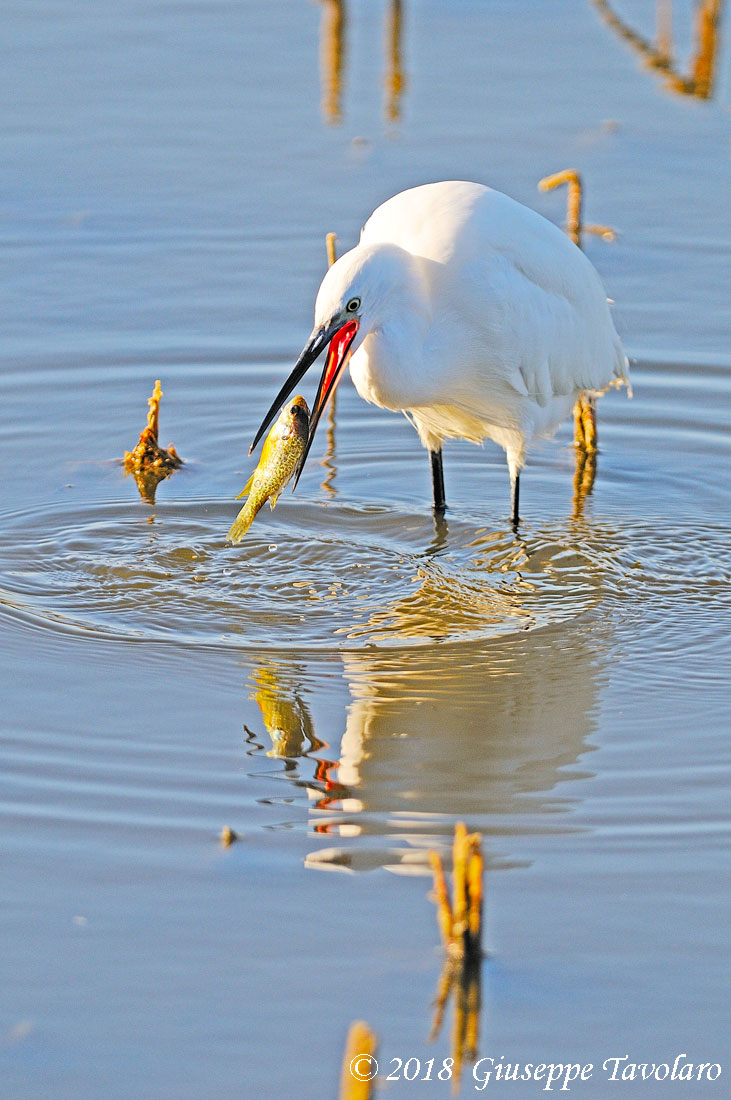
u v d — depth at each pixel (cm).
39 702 959
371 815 835
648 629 1084
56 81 2136
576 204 1631
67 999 677
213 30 2361
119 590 1128
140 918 734
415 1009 676
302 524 1270
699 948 716
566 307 1266
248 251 1739
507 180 1894
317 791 860
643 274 1702
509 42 2367
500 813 839
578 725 945
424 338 1162
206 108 2080
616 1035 664
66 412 1460
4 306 1623
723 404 1505
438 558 1210
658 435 1466
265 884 763
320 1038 657
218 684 991
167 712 952
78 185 1859
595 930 728
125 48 2267
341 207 1823
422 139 2008
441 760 898
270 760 894
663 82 2214
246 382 1529
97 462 1373
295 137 2005
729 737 927
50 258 1712
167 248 1742
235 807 840
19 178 1867
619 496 1345
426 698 978
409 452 1445
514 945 718
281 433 1031
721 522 1285
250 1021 666
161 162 1925
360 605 1118
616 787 868
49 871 770
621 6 2542
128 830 810
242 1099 623
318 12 2473
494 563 1202
